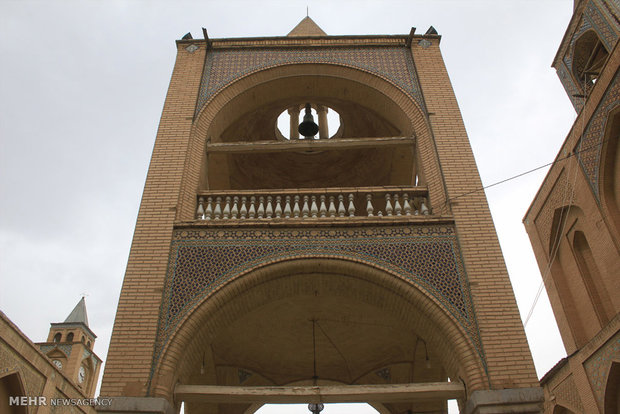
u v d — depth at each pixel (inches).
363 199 459.5
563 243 572.1
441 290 278.8
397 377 442.6
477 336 261.0
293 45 431.8
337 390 267.1
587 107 479.5
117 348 255.4
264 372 453.4
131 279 281.7
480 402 237.3
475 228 304.3
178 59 419.8
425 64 411.8
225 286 281.0
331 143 378.9
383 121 454.9
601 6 503.2
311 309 386.3
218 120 397.7
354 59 422.3
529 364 249.4
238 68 418.6
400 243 299.3
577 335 536.7
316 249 295.7
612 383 427.2
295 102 470.9
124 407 234.5
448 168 336.8
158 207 316.2
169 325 266.1
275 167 536.1
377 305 299.9
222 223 307.1
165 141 357.1
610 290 476.1
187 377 278.5
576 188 518.0
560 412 542.6
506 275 282.2
